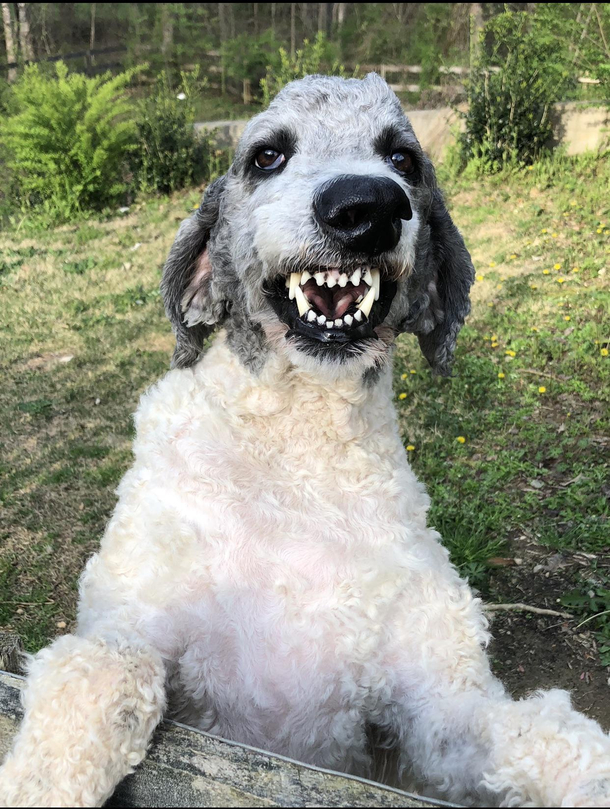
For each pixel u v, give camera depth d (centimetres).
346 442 33
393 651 31
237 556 30
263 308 34
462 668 31
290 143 36
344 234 30
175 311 39
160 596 30
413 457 70
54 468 75
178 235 40
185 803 21
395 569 31
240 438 33
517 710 26
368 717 31
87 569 34
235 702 30
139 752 23
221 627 30
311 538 31
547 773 23
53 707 23
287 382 33
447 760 28
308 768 20
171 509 31
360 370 32
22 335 109
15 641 31
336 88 37
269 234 32
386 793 19
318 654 30
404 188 32
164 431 34
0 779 22
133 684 24
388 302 34
